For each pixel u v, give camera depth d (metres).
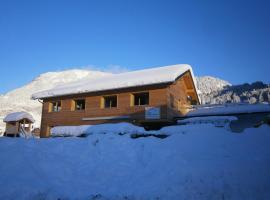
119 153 11.22
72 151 11.53
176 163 9.70
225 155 10.28
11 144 10.91
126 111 22.56
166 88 21.30
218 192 7.55
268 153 9.92
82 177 9.63
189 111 24.22
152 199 7.52
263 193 7.26
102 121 23.59
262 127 12.77
